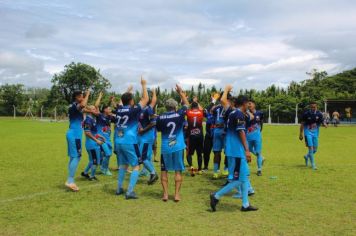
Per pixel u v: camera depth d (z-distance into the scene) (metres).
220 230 5.73
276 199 7.71
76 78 87.75
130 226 5.92
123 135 7.90
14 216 6.47
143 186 9.20
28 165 12.41
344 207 7.06
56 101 86.12
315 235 5.52
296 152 16.88
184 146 7.64
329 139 24.58
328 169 11.70
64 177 10.27
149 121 9.34
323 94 68.19
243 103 7.05
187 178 10.36
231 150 6.95
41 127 39.62
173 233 5.58
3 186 8.97
